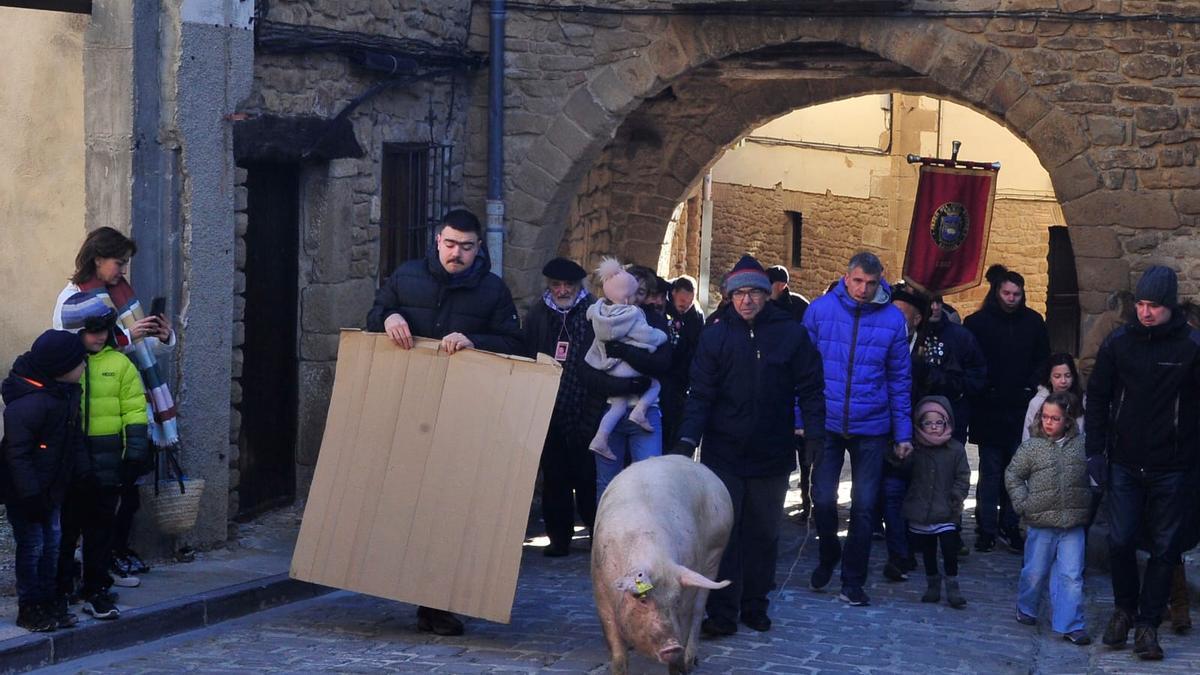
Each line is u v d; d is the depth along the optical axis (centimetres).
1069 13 1083
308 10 950
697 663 674
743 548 744
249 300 950
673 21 1156
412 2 1079
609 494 607
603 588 577
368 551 710
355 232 1020
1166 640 766
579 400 909
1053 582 778
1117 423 715
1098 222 1088
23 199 859
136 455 690
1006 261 2006
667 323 915
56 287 859
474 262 736
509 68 1182
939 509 838
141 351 739
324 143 966
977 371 953
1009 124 1109
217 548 866
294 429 1005
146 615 699
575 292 926
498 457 700
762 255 2330
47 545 657
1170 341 698
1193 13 1059
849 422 810
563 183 1184
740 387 719
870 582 897
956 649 734
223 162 852
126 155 805
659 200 1503
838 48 1242
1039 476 775
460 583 700
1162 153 1073
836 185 2181
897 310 815
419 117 1115
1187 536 714
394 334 707
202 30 830
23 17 849
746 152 2347
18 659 632
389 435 711
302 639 708
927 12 1109
